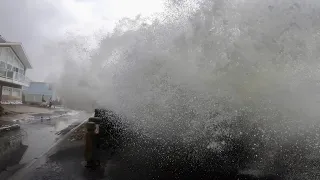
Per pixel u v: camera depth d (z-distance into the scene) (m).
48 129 10.98
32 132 9.88
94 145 4.51
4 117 16.08
